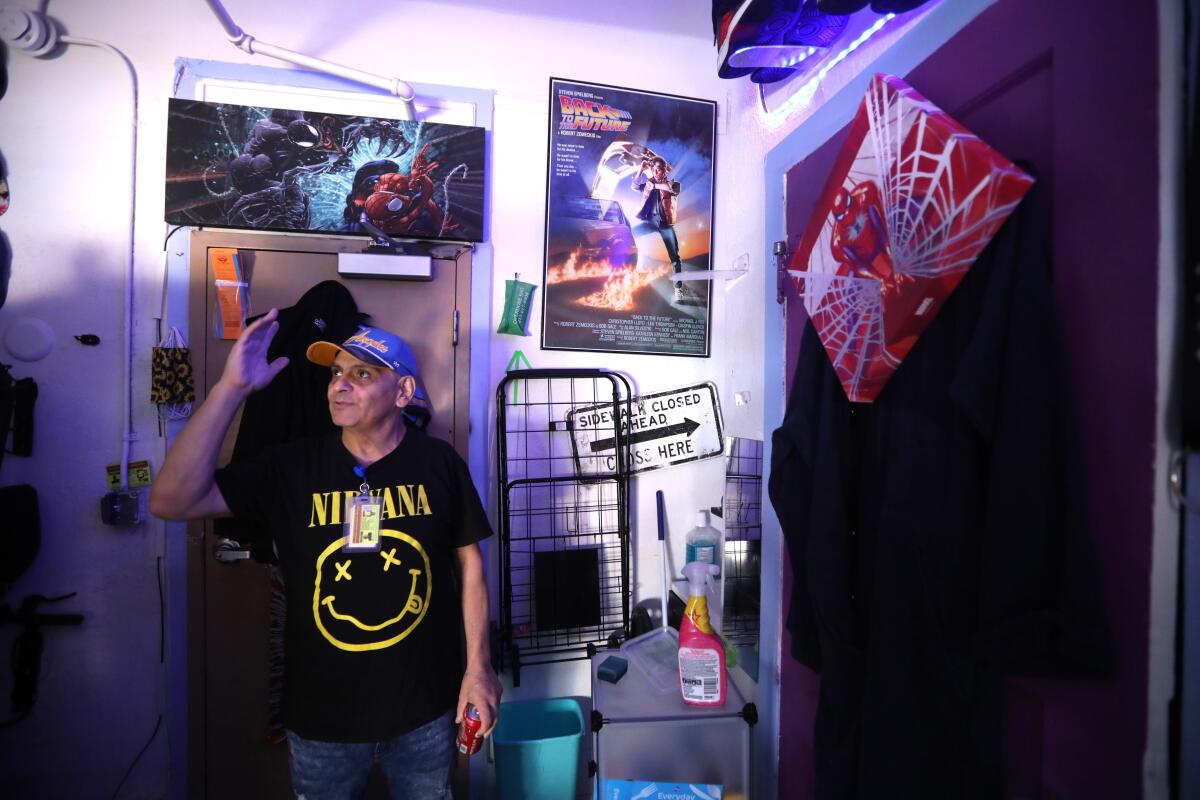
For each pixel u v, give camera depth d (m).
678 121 1.98
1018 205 0.72
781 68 1.38
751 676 1.61
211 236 1.69
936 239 0.77
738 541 1.72
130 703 1.65
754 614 1.61
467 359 1.84
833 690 1.00
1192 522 0.58
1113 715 0.64
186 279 1.68
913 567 0.84
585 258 1.93
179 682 1.66
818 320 1.07
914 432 0.87
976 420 0.71
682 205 1.98
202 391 1.68
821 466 1.04
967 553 0.77
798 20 1.17
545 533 1.92
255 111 1.69
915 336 0.85
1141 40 0.60
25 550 1.55
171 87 1.69
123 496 1.61
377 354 1.18
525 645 1.88
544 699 1.86
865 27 1.15
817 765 1.04
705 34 1.99
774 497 1.17
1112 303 0.64
